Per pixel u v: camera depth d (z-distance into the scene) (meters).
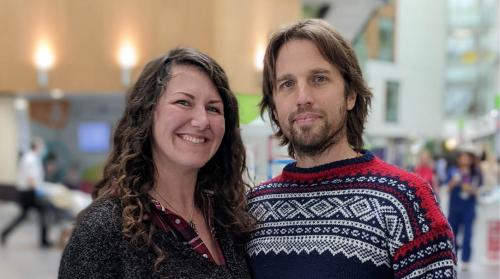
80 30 8.73
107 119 13.20
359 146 1.75
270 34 1.71
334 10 7.94
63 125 13.26
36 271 5.96
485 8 27.83
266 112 1.83
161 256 1.42
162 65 1.58
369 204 1.52
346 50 1.62
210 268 1.52
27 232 8.79
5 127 11.75
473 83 27.88
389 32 25.61
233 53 7.86
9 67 8.98
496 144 14.22
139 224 1.42
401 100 25.89
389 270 1.49
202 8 7.97
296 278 1.54
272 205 1.71
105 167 1.63
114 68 8.62
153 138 1.59
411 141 25.42
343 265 1.49
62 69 8.84
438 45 27.09
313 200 1.62
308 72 1.58
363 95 1.68
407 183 1.51
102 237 1.39
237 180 1.79
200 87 1.58
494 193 7.96
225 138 1.77
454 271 1.45
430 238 1.44
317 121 1.58
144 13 8.37
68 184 12.20
